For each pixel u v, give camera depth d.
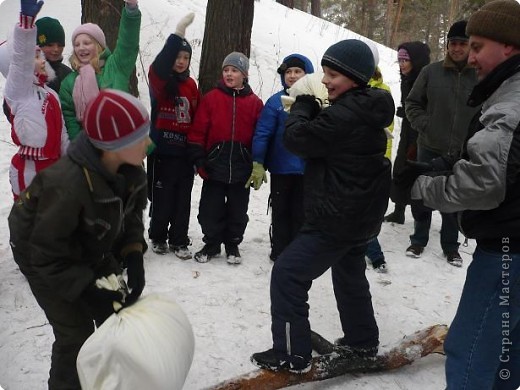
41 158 3.21
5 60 3.18
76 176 1.91
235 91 3.97
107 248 2.14
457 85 4.29
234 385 2.54
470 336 2.25
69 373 2.32
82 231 2.03
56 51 3.80
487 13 2.13
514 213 2.12
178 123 3.95
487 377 2.24
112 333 1.96
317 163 2.59
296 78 3.78
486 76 2.18
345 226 2.54
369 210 2.57
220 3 6.43
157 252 4.23
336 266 2.87
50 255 1.95
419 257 4.65
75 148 1.95
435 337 3.04
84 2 6.51
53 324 2.27
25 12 2.86
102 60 3.59
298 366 2.64
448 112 4.34
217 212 4.11
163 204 4.09
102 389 1.95
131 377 1.94
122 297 2.07
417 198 2.38
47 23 3.76
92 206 1.95
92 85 3.34
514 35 2.09
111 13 6.44
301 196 3.95
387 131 2.74
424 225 4.64
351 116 2.44
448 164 2.49
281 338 2.65
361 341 2.89
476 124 2.28
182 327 2.11
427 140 4.49
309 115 2.66
